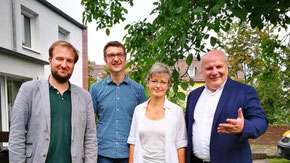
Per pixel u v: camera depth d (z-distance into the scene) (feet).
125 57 8.15
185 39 6.44
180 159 6.63
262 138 33.01
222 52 6.31
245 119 5.49
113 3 12.33
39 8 25.89
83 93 6.43
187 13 6.64
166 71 6.72
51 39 28.14
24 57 20.71
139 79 9.79
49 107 5.63
